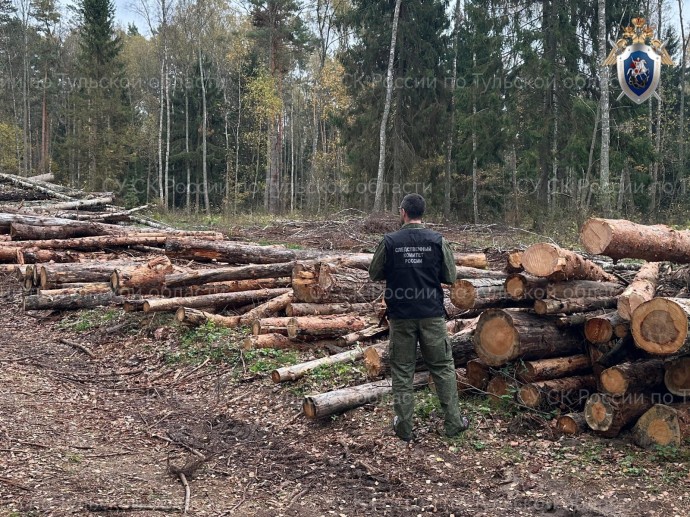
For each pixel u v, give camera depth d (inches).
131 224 768.3
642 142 900.6
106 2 1465.3
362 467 188.4
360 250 639.1
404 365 203.0
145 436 216.4
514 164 1140.5
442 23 1143.0
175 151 1749.5
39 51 1822.1
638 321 185.8
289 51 1566.2
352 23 1163.9
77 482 173.8
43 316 376.8
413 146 1143.6
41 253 453.4
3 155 1718.8
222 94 1831.9
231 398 250.2
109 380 279.3
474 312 288.8
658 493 166.1
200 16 1590.8
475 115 975.6
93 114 1430.9
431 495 170.7
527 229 896.9
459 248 658.2
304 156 2144.4
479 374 228.2
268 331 299.6
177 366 288.7
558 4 912.9
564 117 919.7
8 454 188.4
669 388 192.5
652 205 1058.7
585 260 224.7
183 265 445.7
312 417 218.7
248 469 189.9
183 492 173.2
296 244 674.2
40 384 266.5
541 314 216.5
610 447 191.6
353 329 298.0
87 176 1498.5
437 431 206.5
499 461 188.2
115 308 372.5
